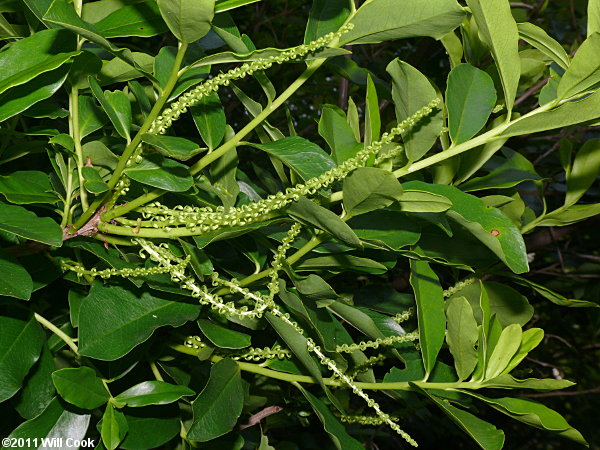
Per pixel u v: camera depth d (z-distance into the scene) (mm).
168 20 235
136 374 336
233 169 304
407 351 336
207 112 291
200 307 297
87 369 282
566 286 648
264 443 336
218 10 245
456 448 814
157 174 263
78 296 292
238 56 248
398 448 755
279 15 694
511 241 286
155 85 265
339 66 366
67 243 272
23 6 288
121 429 281
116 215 270
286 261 277
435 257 311
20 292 246
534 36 289
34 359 274
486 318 305
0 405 321
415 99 267
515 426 964
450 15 257
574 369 904
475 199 292
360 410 407
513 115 345
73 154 268
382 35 270
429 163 283
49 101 288
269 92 277
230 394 300
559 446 1025
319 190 266
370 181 251
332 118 302
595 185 614
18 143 305
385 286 386
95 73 281
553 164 629
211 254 342
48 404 284
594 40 242
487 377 297
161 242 289
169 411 316
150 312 286
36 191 271
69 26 225
